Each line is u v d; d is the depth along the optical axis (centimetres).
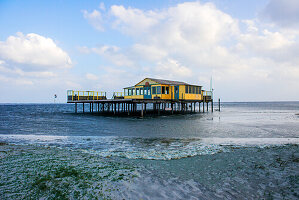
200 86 3600
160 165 746
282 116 3362
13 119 2869
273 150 967
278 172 665
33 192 468
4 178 538
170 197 473
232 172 670
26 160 711
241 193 515
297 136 1428
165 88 3181
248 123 2203
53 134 1541
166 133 1533
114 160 801
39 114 4088
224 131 1622
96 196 459
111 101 3075
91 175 582
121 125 2006
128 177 580
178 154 912
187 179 600
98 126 1955
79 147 1080
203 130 1672
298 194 510
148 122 2253
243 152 937
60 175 572
